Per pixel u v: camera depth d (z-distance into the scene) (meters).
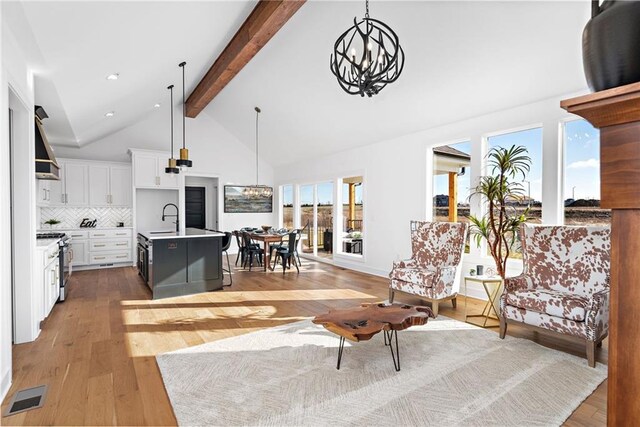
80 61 3.08
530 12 3.08
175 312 3.98
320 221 8.01
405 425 1.91
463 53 3.76
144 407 2.09
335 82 5.08
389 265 6.00
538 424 1.92
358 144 6.58
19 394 2.22
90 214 6.95
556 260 3.21
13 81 2.47
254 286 5.35
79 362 2.68
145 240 5.27
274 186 9.63
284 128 7.30
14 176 2.99
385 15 3.71
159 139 7.95
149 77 4.52
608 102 0.60
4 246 2.22
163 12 2.88
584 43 0.65
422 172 5.39
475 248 4.68
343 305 4.30
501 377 2.44
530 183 4.23
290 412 2.03
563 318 2.75
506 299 3.13
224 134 8.84
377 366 2.61
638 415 0.60
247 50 4.32
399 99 4.89
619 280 0.64
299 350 2.90
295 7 3.44
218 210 8.83
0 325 2.16
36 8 2.14
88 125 5.48
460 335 3.26
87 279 5.72
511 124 4.27
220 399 2.16
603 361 2.68
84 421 1.96
